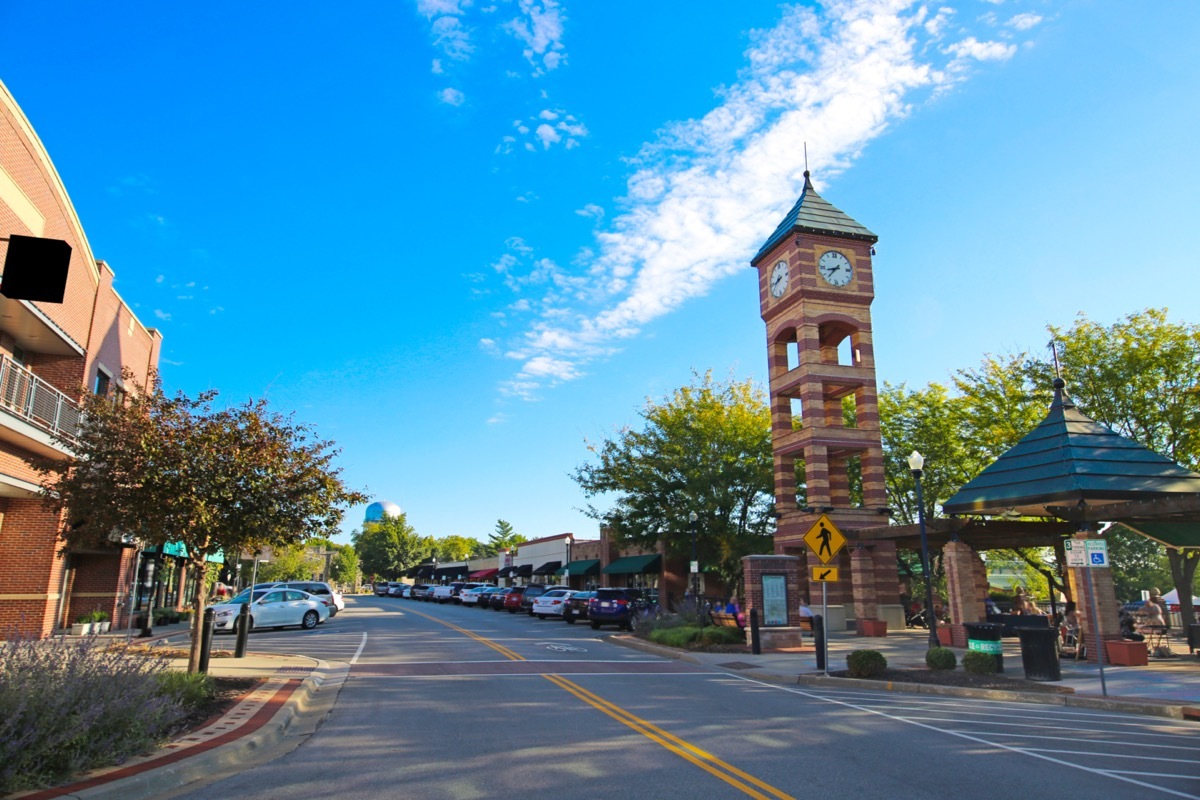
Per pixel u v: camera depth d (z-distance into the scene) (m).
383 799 6.79
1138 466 19.75
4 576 21.22
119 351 26.47
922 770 7.86
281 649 20.58
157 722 8.35
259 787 7.18
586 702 12.13
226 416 13.26
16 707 6.85
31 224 19.53
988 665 15.38
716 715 11.07
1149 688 13.58
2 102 17.73
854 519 30.61
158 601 33.12
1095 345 27.30
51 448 19.75
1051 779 7.57
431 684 14.17
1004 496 20.53
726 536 35.41
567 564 56.50
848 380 32.44
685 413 37.50
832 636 27.28
